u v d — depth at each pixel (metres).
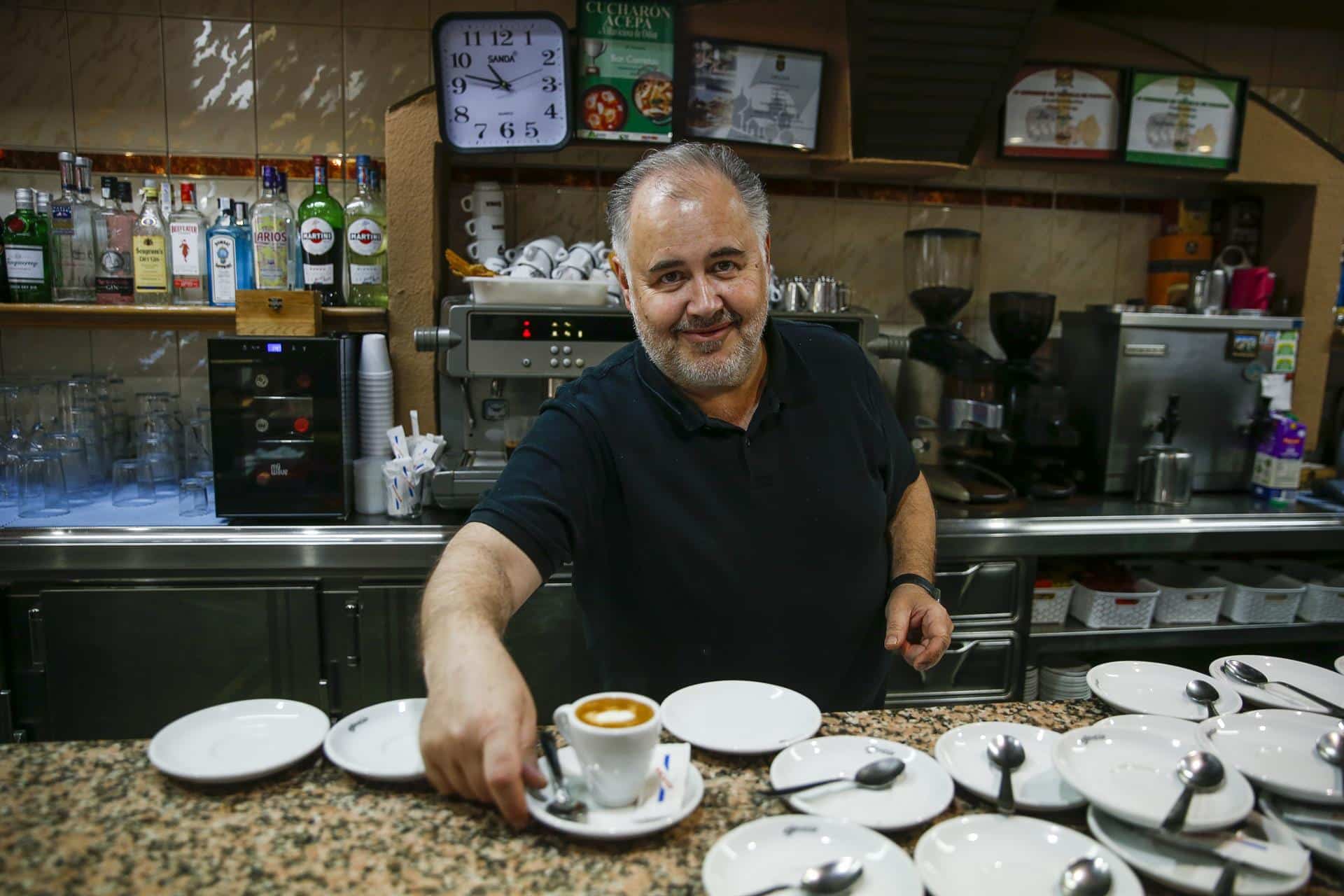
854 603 1.37
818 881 0.72
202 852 0.77
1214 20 2.89
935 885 0.74
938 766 0.91
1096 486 2.65
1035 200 2.98
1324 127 3.04
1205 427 2.65
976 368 2.51
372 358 2.34
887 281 2.95
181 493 2.24
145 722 2.09
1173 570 2.63
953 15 2.32
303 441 2.14
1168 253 2.97
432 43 2.43
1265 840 0.78
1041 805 0.85
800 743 0.96
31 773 0.90
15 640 2.06
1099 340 2.64
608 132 2.45
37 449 2.31
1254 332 2.60
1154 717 0.97
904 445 1.53
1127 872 0.75
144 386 2.66
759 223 1.24
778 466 1.32
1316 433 2.89
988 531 2.28
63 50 2.52
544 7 2.65
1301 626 2.47
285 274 2.36
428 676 0.90
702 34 2.45
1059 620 2.42
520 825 0.80
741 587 1.31
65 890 0.71
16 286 2.31
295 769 0.92
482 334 2.16
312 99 2.62
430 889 0.73
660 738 0.99
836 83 2.55
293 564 2.08
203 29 2.56
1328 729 0.94
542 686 2.16
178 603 2.06
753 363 1.29
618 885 0.74
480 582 1.03
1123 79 2.68
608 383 1.34
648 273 1.20
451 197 2.72
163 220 2.44
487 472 2.15
